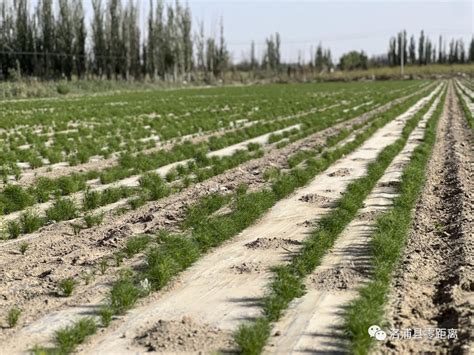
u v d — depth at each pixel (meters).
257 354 7.10
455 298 8.61
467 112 39.19
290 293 8.82
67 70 89.25
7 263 10.69
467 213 13.09
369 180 16.66
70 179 16.81
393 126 32.44
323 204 14.86
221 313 8.45
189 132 30.05
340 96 62.25
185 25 113.00
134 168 19.59
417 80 124.69
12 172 18.80
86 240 12.02
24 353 7.32
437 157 21.66
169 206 14.59
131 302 8.69
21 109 43.97
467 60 184.38
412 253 10.85
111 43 96.50
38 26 87.69
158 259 10.05
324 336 7.68
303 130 30.70
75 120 36.06
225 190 16.36
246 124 34.84
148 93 74.62
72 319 8.27
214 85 110.94
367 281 9.50
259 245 11.51
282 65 167.50
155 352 7.24
